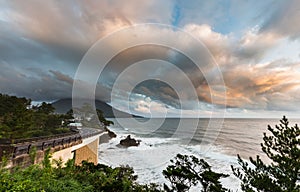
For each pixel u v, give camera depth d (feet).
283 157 15.08
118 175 16.66
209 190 20.63
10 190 9.31
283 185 15.15
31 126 54.03
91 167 17.70
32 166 12.46
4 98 71.46
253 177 16.83
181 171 20.98
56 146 27.99
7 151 17.81
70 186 13.93
